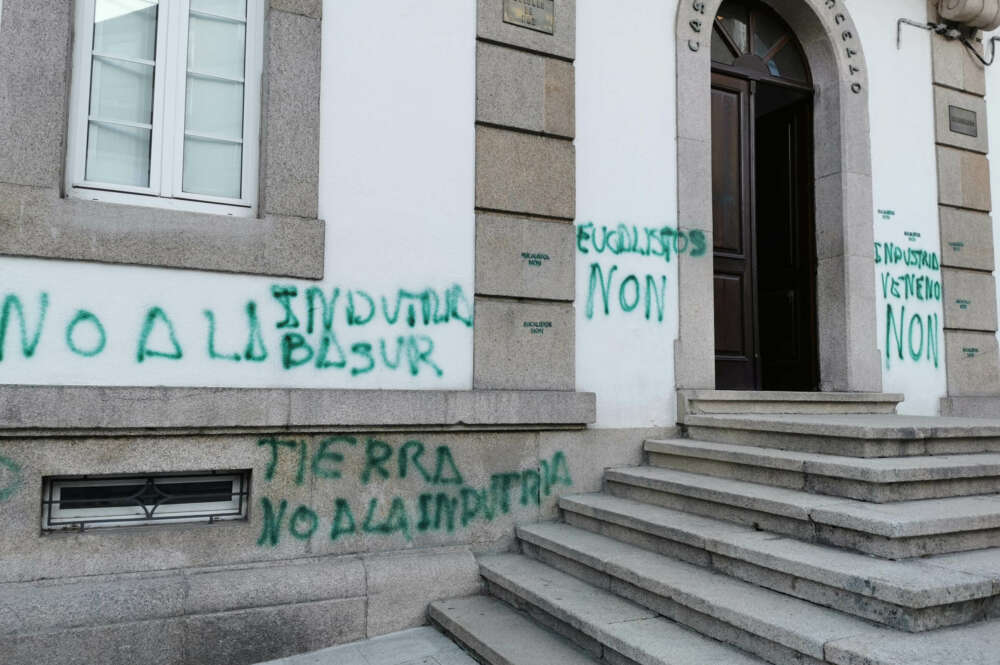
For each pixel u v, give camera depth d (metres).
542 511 4.79
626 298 5.23
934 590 2.74
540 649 3.52
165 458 3.86
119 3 4.14
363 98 4.51
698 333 5.46
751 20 6.36
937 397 6.43
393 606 4.16
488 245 4.77
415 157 4.62
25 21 3.77
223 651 3.76
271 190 4.20
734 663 2.90
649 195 5.39
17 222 3.66
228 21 4.37
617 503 4.58
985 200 6.89
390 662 3.75
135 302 3.89
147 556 3.79
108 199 3.99
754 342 6.22
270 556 4.05
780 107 6.77
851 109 6.27
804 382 6.47
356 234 4.43
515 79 4.93
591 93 5.25
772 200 6.88
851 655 2.56
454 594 4.32
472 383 4.67
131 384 3.84
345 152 4.44
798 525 3.57
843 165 6.20
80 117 3.98
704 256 5.54
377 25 4.59
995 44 7.12
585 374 5.04
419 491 4.43
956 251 6.68
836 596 3.01
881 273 6.28
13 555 3.56
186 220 3.99
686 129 5.56
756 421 4.64
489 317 4.73
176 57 4.21
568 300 4.98
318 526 4.17
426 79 4.69
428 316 4.58
